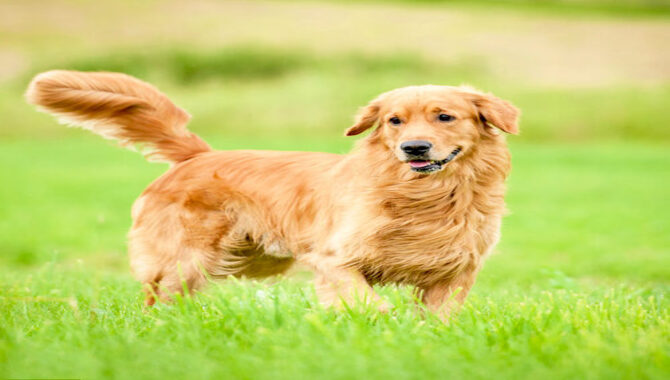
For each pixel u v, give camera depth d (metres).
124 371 3.72
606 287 7.44
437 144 5.18
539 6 63.53
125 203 17.77
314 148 28.48
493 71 41.66
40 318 5.03
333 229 5.56
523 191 19.73
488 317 5.09
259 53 45.03
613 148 30.00
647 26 53.75
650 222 14.86
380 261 5.43
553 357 3.94
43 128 36.47
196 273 6.02
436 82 38.47
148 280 6.08
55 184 20.94
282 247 6.00
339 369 3.70
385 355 3.89
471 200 5.40
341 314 4.87
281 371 3.73
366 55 44.66
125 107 6.36
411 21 56.50
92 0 60.97
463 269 5.48
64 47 47.16
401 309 4.93
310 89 38.03
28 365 3.82
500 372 3.73
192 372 3.72
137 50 46.12
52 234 13.53
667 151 28.83
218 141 31.44
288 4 63.38
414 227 5.33
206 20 55.50
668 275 9.90
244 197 5.98
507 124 5.36
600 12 59.78
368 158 5.53
